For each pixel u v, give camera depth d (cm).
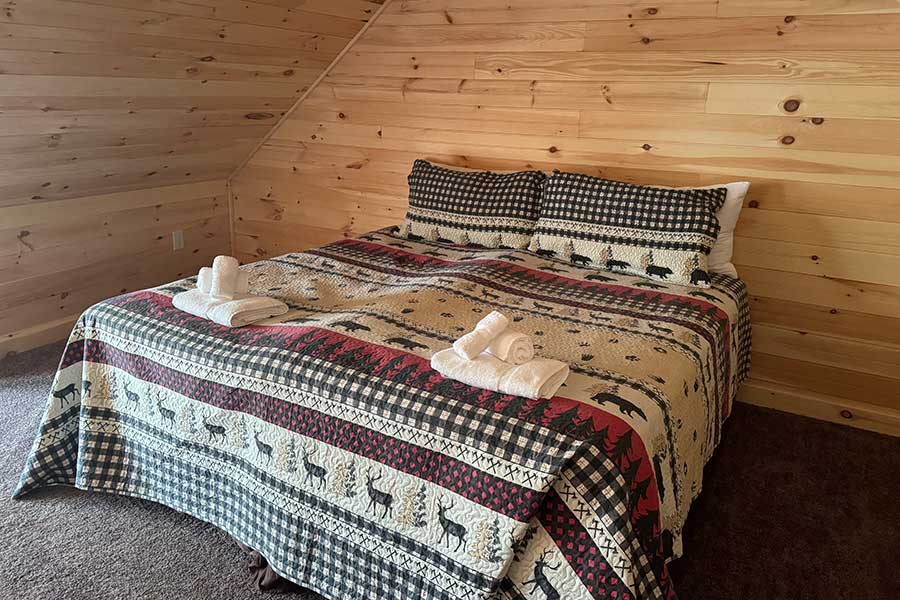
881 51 236
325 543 165
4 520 196
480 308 212
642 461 143
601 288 238
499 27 304
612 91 286
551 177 277
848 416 271
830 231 259
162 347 188
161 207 372
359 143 360
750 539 201
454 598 147
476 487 142
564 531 136
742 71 259
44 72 234
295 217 396
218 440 179
